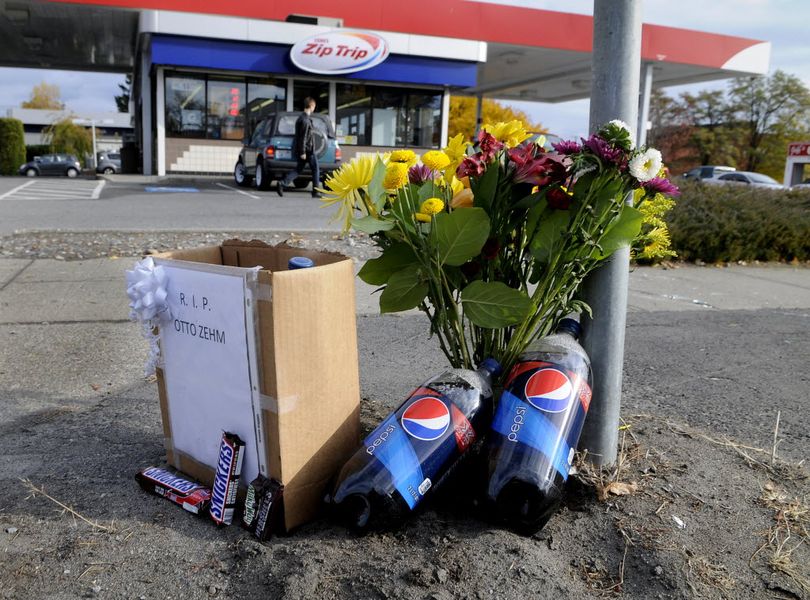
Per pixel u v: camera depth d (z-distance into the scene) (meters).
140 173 24.95
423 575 1.91
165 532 2.18
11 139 35.78
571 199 2.33
